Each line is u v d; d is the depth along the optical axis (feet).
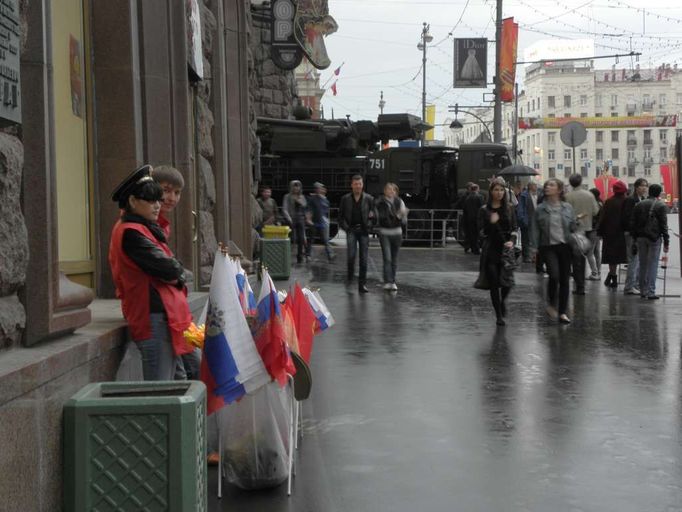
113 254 18.20
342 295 53.67
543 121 356.79
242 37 54.65
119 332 18.45
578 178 63.57
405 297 52.95
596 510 17.63
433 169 110.32
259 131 110.01
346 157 111.24
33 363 13.24
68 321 16.39
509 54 131.34
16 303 14.98
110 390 15.05
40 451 13.25
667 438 22.91
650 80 549.13
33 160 15.52
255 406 18.81
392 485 19.13
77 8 25.86
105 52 26.86
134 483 13.80
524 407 26.14
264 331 17.71
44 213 15.51
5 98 13.88
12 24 14.20
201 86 42.04
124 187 18.33
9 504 12.15
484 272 41.73
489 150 107.86
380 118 117.29
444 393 27.89
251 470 18.70
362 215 55.88
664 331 40.78
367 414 25.23
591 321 43.93
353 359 33.37
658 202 52.85
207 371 17.44
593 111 549.13
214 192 43.34
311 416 25.02
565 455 21.36
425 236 109.29
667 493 18.69
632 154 536.42
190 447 13.79
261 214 69.26
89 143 26.32
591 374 30.96
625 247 57.11
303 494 18.60
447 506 17.81
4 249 14.03
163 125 30.71
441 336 38.91
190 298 28.27
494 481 19.40
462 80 138.92
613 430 23.65
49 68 16.11
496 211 41.47
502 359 33.65
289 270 59.00
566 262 43.39
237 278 18.97
